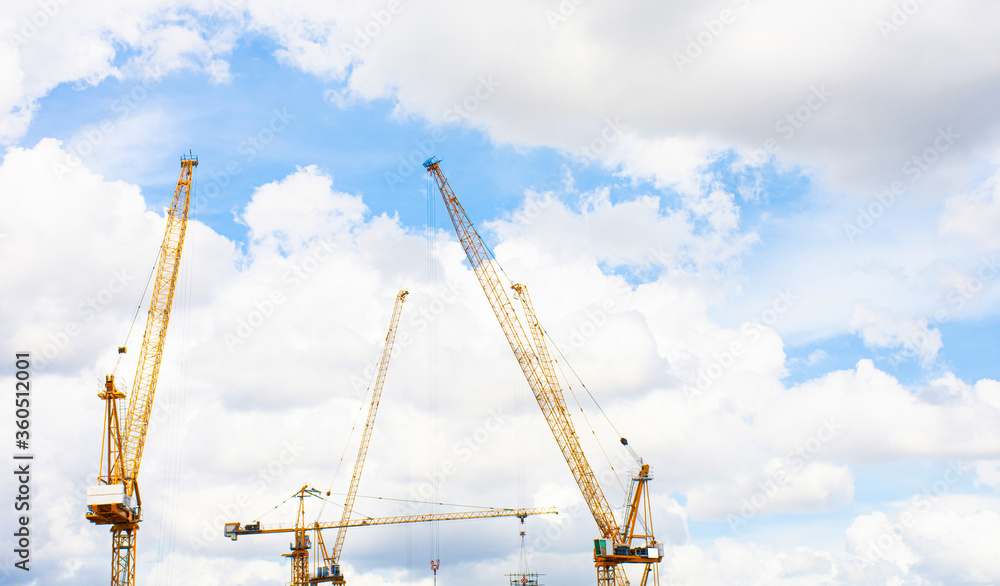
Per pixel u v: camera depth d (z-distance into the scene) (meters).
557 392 193.88
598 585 193.12
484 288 195.00
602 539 195.25
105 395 159.38
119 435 159.00
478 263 194.62
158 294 168.75
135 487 161.75
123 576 159.38
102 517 157.25
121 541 160.25
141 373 164.12
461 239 195.50
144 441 162.88
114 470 157.62
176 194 173.25
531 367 194.25
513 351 194.75
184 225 172.00
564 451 195.38
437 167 194.88
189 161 174.38
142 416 163.12
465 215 195.50
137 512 162.00
